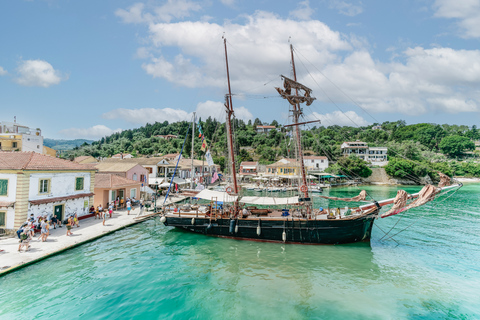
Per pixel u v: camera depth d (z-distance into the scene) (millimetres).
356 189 73938
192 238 26672
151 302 14555
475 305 14422
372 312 13805
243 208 28547
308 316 13406
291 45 31297
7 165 24266
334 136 147000
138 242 24891
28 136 64688
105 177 39000
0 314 12984
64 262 19453
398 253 22609
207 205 30609
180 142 149750
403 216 37844
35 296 14758
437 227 31422
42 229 22625
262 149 126312
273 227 25016
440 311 13891
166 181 54469
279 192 68562
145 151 150625
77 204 30484
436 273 18578
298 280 17453
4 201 23516
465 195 62469
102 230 26859
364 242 25391
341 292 15859
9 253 19703
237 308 14094
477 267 19578
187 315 13406
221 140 131375
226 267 19516
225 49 32219
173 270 18875
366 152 114812
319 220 24078
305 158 94125
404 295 15523
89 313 13367
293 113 30281
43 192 25750
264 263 20328
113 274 17922
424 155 118062
